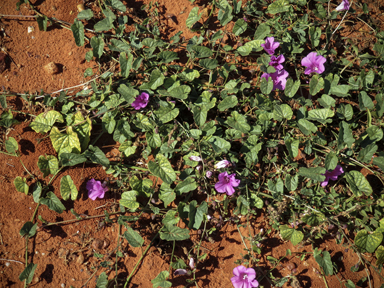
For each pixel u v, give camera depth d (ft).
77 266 2.20
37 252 2.21
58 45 2.51
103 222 2.25
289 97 2.49
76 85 2.45
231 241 2.29
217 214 2.31
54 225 2.24
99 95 2.37
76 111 2.38
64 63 2.48
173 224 2.18
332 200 2.26
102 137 2.39
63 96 2.32
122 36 2.48
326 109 2.33
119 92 2.28
